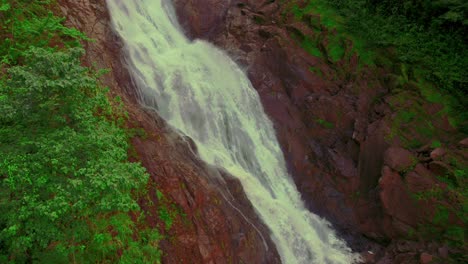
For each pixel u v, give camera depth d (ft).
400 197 41.09
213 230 31.96
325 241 43.27
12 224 18.19
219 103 46.80
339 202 45.52
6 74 27.86
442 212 39.24
